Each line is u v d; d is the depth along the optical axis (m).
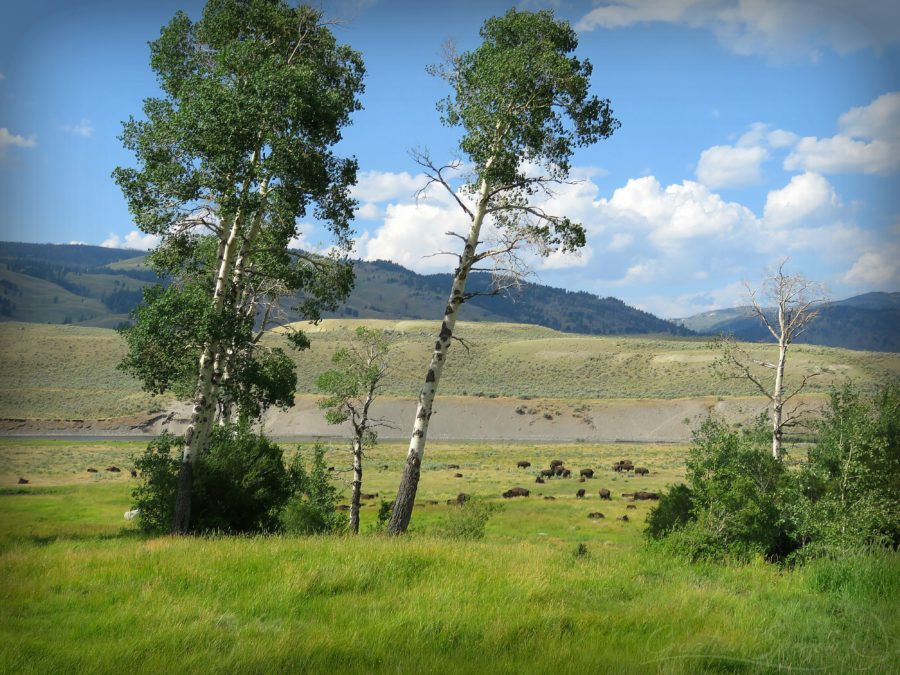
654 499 57.16
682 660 6.84
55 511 42.34
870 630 7.87
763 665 6.76
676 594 10.21
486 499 57.84
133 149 20.69
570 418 168.12
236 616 8.64
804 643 7.52
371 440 31.56
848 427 16.38
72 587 10.41
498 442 147.25
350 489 61.72
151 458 23.38
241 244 23.34
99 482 65.94
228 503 22.38
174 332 20.31
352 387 31.06
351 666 6.73
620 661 6.80
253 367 23.52
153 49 22.19
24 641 7.59
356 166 22.95
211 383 21.70
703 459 16.72
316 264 24.20
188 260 23.95
